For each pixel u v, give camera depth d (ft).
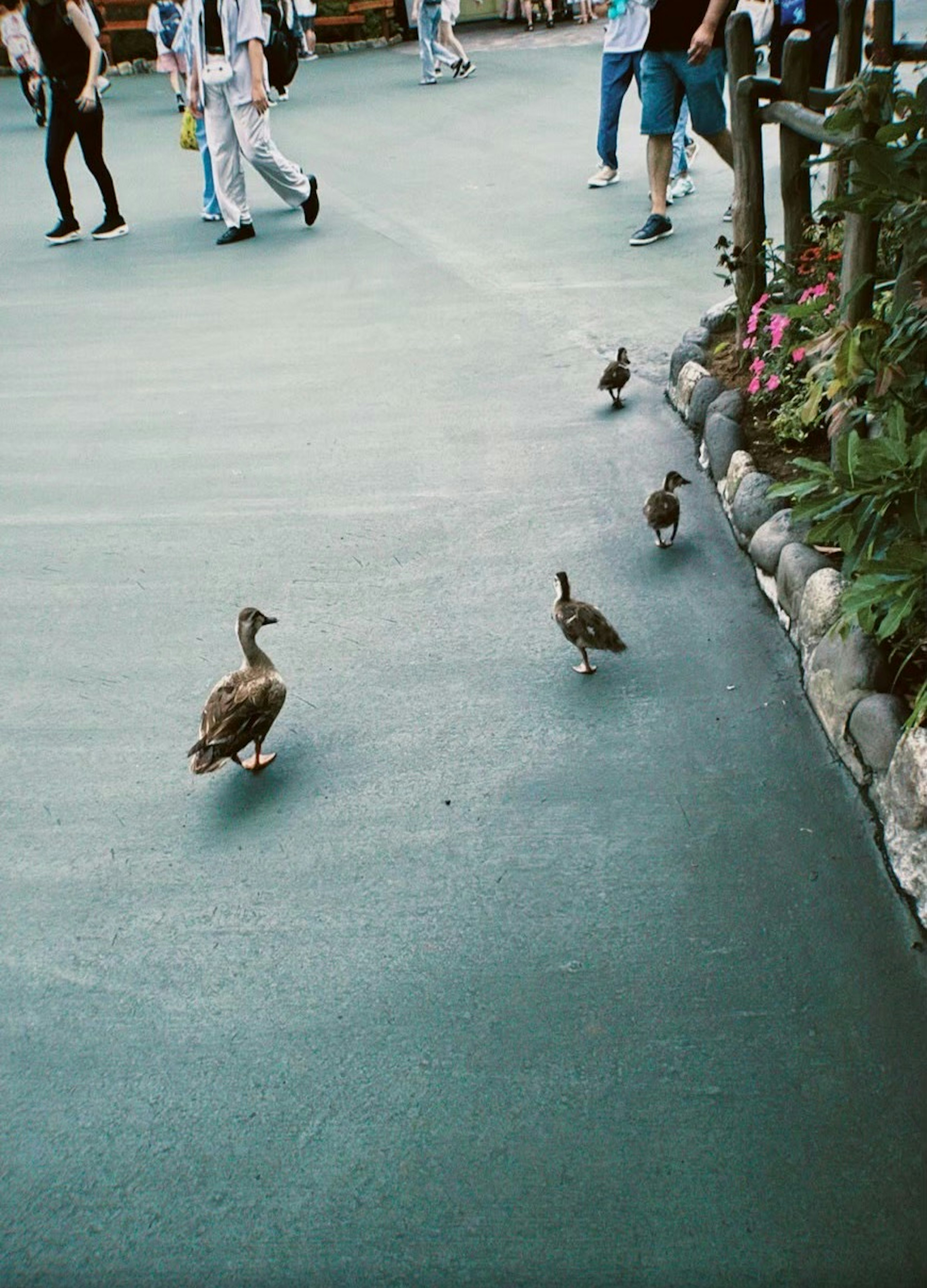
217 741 14.26
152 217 44.68
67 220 41.93
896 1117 10.36
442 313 31.27
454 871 13.46
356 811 14.49
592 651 16.98
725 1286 9.25
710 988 11.73
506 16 92.99
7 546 21.44
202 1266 9.76
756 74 30.07
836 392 15.98
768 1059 10.97
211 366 29.27
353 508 21.71
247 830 14.35
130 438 25.58
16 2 59.36
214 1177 10.43
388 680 16.83
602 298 30.99
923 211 14.24
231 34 37.04
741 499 19.01
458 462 23.09
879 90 15.65
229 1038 11.71
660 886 12.96
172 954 12.72
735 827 13.62
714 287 30.78
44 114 62.28
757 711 15.39
